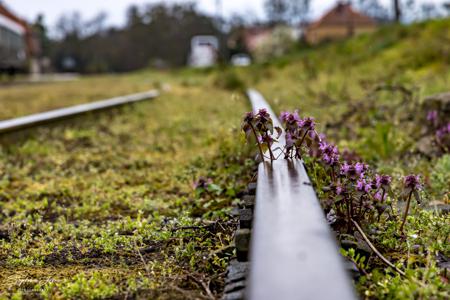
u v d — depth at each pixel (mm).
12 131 7824
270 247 1773
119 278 2898
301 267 1597
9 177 5906
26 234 3811
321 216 2107
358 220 3139
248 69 24750
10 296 2742
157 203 4656
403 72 12414
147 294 2656
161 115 10961
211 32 92875
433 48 13492
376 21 74250
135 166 6348
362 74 13188
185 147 7375
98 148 7629
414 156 5828
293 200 2281
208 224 3646
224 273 2795
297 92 11555
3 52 28484
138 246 3518
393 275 2715
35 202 4840
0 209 4750
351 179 3137
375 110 7922
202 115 10336
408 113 7547
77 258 3385
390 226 3246
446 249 3008
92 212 4590
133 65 96250
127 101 12891
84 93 18359
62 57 102062
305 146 3455
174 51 93750
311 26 74688
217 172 5465
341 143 6535
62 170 6316
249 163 5141
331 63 17859
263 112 3404
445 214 3744
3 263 3322
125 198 5004
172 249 3408
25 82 30703
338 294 1443
